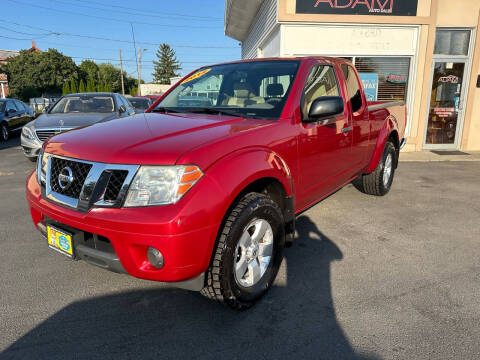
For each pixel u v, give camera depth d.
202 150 2.13
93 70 73.12
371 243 3.61
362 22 8.60
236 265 2.35
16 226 4.04
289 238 2.96
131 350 2.11
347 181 4.11
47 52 48.88
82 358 2.04
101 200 2.08
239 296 2.37
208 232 2.06
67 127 6.87
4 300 2.61
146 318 2.41
